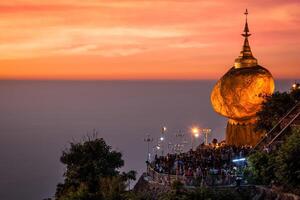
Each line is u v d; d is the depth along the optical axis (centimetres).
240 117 11794
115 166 8762
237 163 8294
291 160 7019
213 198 6825
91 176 8394
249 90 11769
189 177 7644
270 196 7062
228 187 7362
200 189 6900
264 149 8112
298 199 6731
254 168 7500
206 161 8350
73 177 8475
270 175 7338
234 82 11894
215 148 9944
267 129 10325
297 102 10119
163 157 8906
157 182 7988
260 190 7231
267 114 10406
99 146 8769
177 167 8119
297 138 7181
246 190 7294
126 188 8112
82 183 8006
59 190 8556
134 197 7500
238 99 11794
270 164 7356
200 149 9762
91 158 8638
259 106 11700
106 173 8450
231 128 11988
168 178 7862
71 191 8050
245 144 11625
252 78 11825
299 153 7031
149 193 7756
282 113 10238
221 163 8331
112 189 7712
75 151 8812
